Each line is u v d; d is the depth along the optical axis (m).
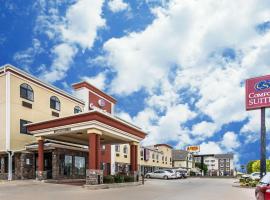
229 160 115.94
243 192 20.53
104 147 38.19
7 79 26.56
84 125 22.52
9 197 14.70
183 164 76.25
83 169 29.55
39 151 24.80
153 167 58.97
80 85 35.88
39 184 22.02
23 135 27.28
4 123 26.20
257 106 21.06
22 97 27.77
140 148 53.47
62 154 26.62
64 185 21.94
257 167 55.25
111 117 23.94
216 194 18.83
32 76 29.02
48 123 24.44
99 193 17.77
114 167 39.88
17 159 26.08
